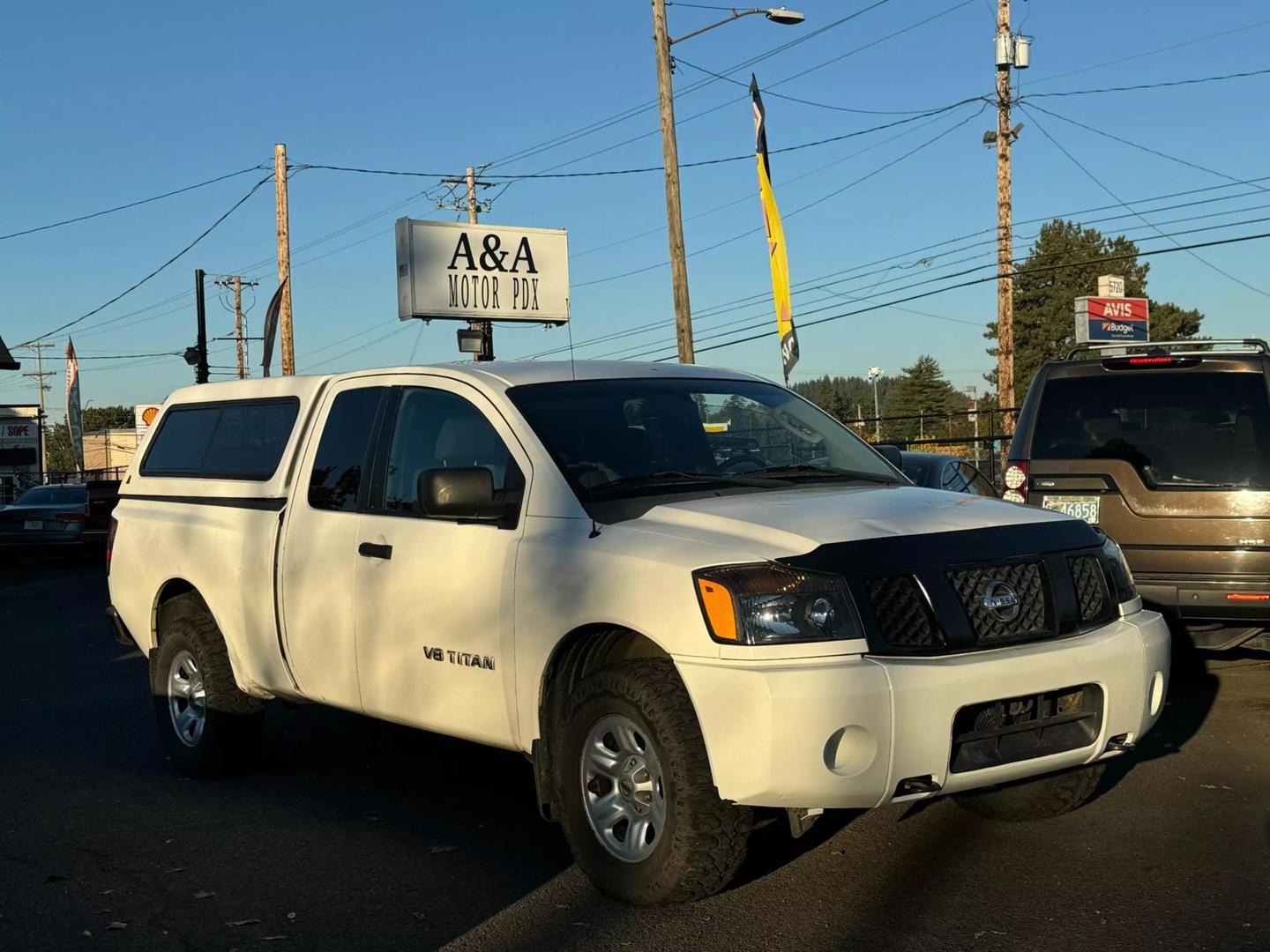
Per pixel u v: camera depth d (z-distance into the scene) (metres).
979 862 4.90
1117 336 33.59
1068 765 4.54
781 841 5.23
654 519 4.69
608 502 4.86
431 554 5.25
